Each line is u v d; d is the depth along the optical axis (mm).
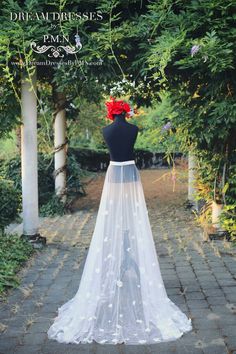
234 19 4969
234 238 6422
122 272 3744
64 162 9117
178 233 7141
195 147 6434
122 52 5500
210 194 6680
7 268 5102
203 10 4984
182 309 4086
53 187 9461
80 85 6074
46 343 3498
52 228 7809
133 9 5449
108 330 3607
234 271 5145
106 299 3715
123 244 3779
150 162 18328
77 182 10383
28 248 6086
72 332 3572
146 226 3859
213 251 6020
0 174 9391
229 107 5320
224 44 4863
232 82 5535
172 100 6102
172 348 3359
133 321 3650
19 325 3816
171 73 5785
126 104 3883
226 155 6320
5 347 3424
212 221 6766
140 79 6020
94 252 3812
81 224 8117
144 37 5230
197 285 4715
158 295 3801
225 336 3516
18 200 7609
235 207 6527
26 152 6270
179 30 4949
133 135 3861
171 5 5035
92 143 17484
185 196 10969
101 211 3846
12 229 7578
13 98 6004
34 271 5305
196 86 5777
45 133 10164
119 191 3824
